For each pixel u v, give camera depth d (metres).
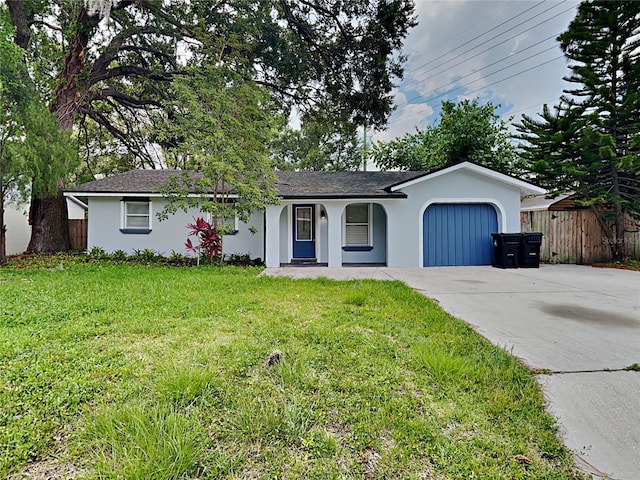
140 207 11.42
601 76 11.12
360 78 13.38
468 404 2.50
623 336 4.02
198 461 1.84
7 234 13.05
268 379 2.76
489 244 10.95
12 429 2.05
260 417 2.22
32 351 3.18
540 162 11.50
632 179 10.67
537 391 2.70
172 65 13.15
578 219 11.55
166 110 13.23
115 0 10.62
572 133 11.09
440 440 2.09
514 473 1.86
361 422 2.25
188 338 3.60
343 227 11.48
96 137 18.16
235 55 10.89
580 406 2.53
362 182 12.27
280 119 11.58
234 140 9.51
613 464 1.95
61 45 12.95
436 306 5.26
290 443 2.04
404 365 3.09
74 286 6.26
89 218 11.23
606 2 10.48
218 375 2.78
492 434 2.18
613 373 3.04
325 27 12.93
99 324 4.04
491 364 3.14
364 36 12.77
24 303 4.89
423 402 2.51
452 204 10.89
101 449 1.91
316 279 7.66
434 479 1.80
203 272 8.49
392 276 8.42
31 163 8.47
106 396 2.44
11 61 7.88
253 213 11.63
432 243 10.86
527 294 6.33
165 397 2.41
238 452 1.94
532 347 3.65
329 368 3.00
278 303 5.26
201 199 10.36
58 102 11.55
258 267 9.91
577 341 3.84
